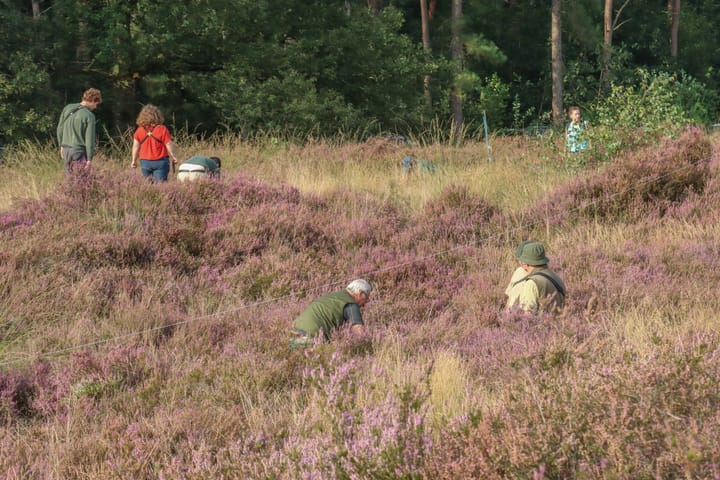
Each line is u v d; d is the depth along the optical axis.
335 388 18.02
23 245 34.12
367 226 43.00
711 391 14.16
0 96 74.31
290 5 94.88
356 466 14.12
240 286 34.44
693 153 47.72
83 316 29.75
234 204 43.38
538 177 54.41
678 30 183.25
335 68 100.00
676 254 37.12
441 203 47.16
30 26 80.38
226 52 93.69
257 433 18.52
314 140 78.44
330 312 26.62
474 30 161.75
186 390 22.62
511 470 12.84
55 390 23.02
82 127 43.56
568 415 13.81
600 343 20.50
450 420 16.34
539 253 28.77
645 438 12.80
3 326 28.58
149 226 38.97
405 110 102.81
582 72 157.25
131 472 17.03
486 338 26.05
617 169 47.47
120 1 87.06
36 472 17.91
